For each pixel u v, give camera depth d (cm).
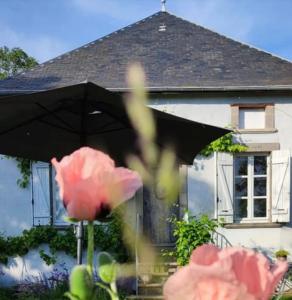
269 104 1107
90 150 82
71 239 1086
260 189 1134
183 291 51
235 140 1104
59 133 446
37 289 1027
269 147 1102
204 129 384
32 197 1096
